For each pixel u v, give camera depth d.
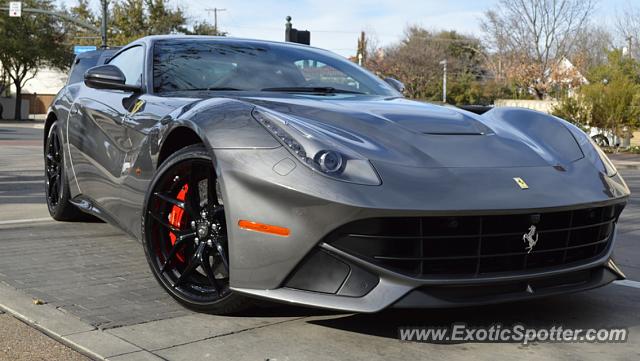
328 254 2.45
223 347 2.46
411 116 3.03
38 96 50.31
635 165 16.31
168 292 2.95
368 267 2.42
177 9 41.19
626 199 2.88
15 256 3.88
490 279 2.48
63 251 4.02
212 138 2.68
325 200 2.37
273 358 2.36
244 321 2.75
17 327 2.67
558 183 2.69
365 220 2.39
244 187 2.53
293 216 2.43
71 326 2.65
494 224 2.50
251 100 3.11
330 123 2.79
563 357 2.44
